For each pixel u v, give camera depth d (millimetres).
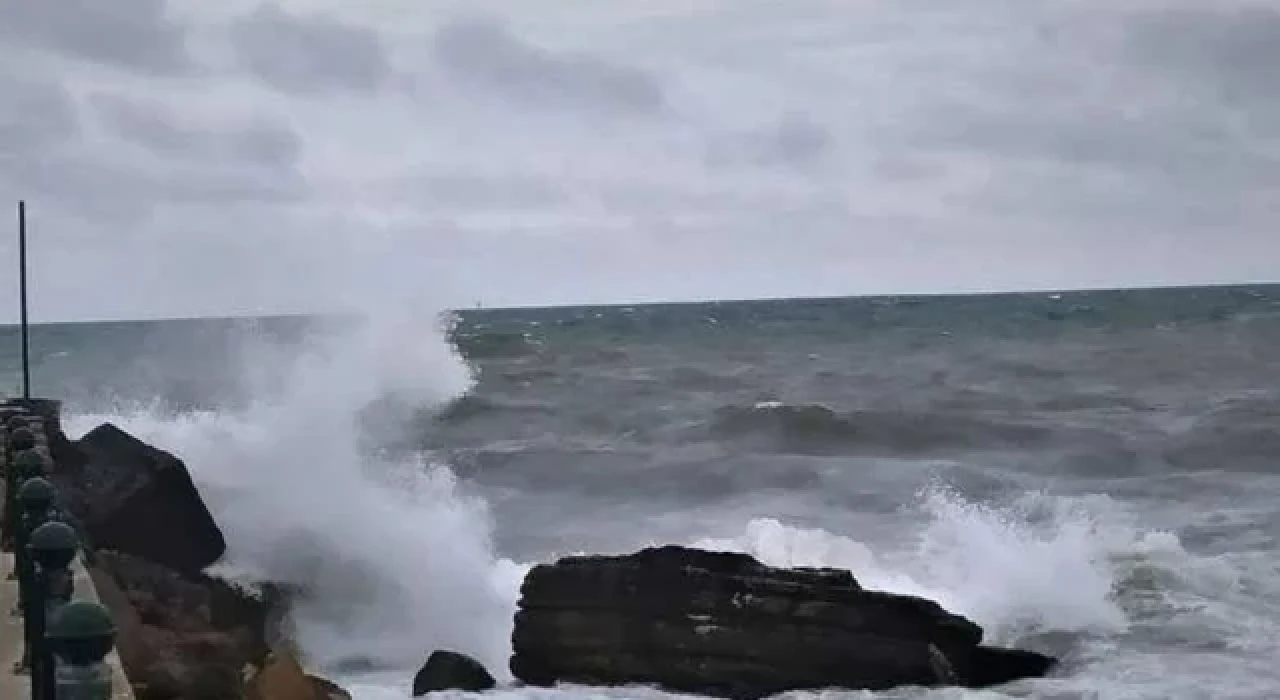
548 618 13953
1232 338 53406
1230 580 17453
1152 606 16344
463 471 28453
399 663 15211
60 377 44406
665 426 35625
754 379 47375
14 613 8828
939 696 12766
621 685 13609
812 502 25094
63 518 8836
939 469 28484
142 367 41906
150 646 9875
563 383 47094
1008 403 38438
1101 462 29125
